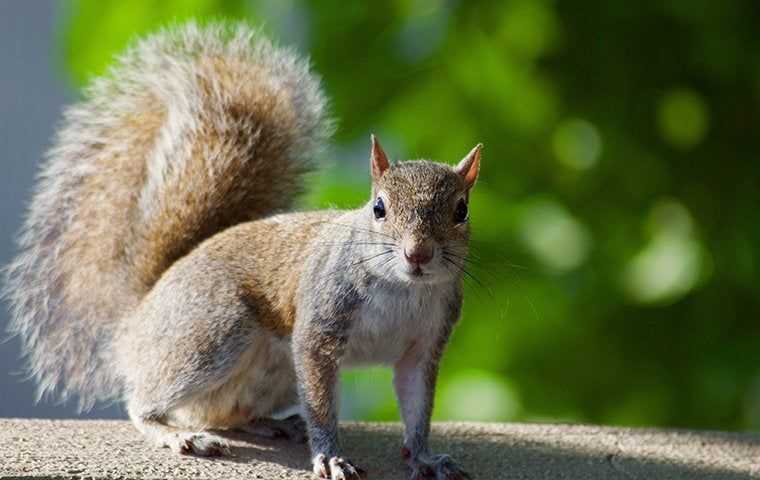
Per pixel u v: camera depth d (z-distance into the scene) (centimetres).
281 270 937
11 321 1097
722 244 1233
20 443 884
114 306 1073
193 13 1244
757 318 1221
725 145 1255
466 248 888
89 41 1241
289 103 1124
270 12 1253
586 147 1264
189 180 1074
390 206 869
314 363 891
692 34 1228
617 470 911
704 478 897
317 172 1130
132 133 1134
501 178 1261
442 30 1255
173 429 927
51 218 1112
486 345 1234
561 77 1256
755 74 1216
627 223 1263
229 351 934
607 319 1236
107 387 1078
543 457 940
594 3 1241
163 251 1057
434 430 1018
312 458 876
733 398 1184
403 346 914
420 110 1257
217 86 1121
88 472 808
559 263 1237
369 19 1258
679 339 1231
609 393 1231
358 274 881
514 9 1245
